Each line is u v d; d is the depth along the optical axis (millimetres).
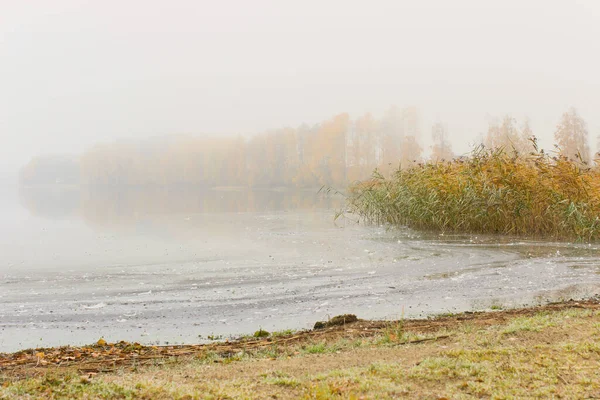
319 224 29906
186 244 22812
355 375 6375
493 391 5738
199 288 13484
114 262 18203
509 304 11391
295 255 18750
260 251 20000
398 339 8289
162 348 8586
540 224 22234
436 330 8961
